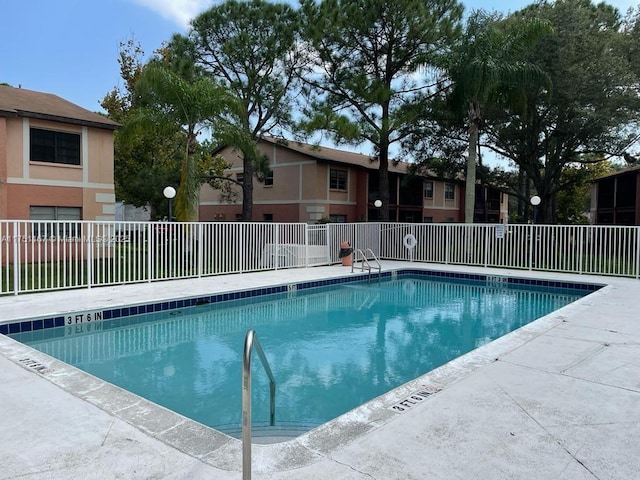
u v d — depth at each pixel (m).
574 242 12.62
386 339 6.96
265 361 3.49
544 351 5.02
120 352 6.12
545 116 19.31
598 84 16.72
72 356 5.92
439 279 13.36
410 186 28.41
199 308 8.70
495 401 3.59
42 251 13.62
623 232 11.77
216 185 23.22
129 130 12.87
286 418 4.08
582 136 18.66
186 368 5.49
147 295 8.52
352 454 2.75
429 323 8.05
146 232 10.03
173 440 2.93
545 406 3.49
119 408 3.44
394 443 2.89
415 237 15.67
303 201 23.08
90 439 2.93
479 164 22.30
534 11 18.05
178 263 10.59
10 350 5.02
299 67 17.31
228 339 6.85
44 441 2.90
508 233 13.72
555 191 21.59
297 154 23.25
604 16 19.05
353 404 4.44
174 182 17.09
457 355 6.15
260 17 16.20
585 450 2.80
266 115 17.73
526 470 2.56
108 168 15.72
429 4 16.27
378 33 16.80
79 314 7.07
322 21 15.88
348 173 24.36
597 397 3.68
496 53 15.04
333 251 14.83
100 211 15.55
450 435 3.00
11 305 7.39
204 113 12.84
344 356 6.06
